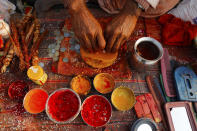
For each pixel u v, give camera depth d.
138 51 1.35
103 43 1.15
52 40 1.54
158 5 1.43
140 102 1.32
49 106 1.14
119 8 1.62
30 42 1.50
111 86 1.32
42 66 1.43
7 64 1.35
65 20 1.63
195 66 1.46
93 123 1.16
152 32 1.68
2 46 1.41
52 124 1.22
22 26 1.50
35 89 1.23
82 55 1.32
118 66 1.47
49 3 1.68
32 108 1.19
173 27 1.64
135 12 1.17
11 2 1.71
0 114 1.23
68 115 1.15
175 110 1.28
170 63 1.53
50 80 1.38
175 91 1.39
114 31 1.13
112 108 1.29
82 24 1.10
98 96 1.24
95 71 1.42
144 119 1.20
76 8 1.10
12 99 1.28
